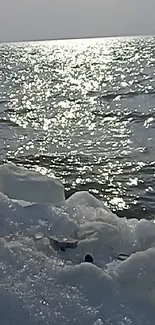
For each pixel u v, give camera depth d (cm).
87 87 4031
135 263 315
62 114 2762
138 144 1809
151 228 385
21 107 3130
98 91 3691
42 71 5950
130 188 1306
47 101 3381
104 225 388
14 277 298
